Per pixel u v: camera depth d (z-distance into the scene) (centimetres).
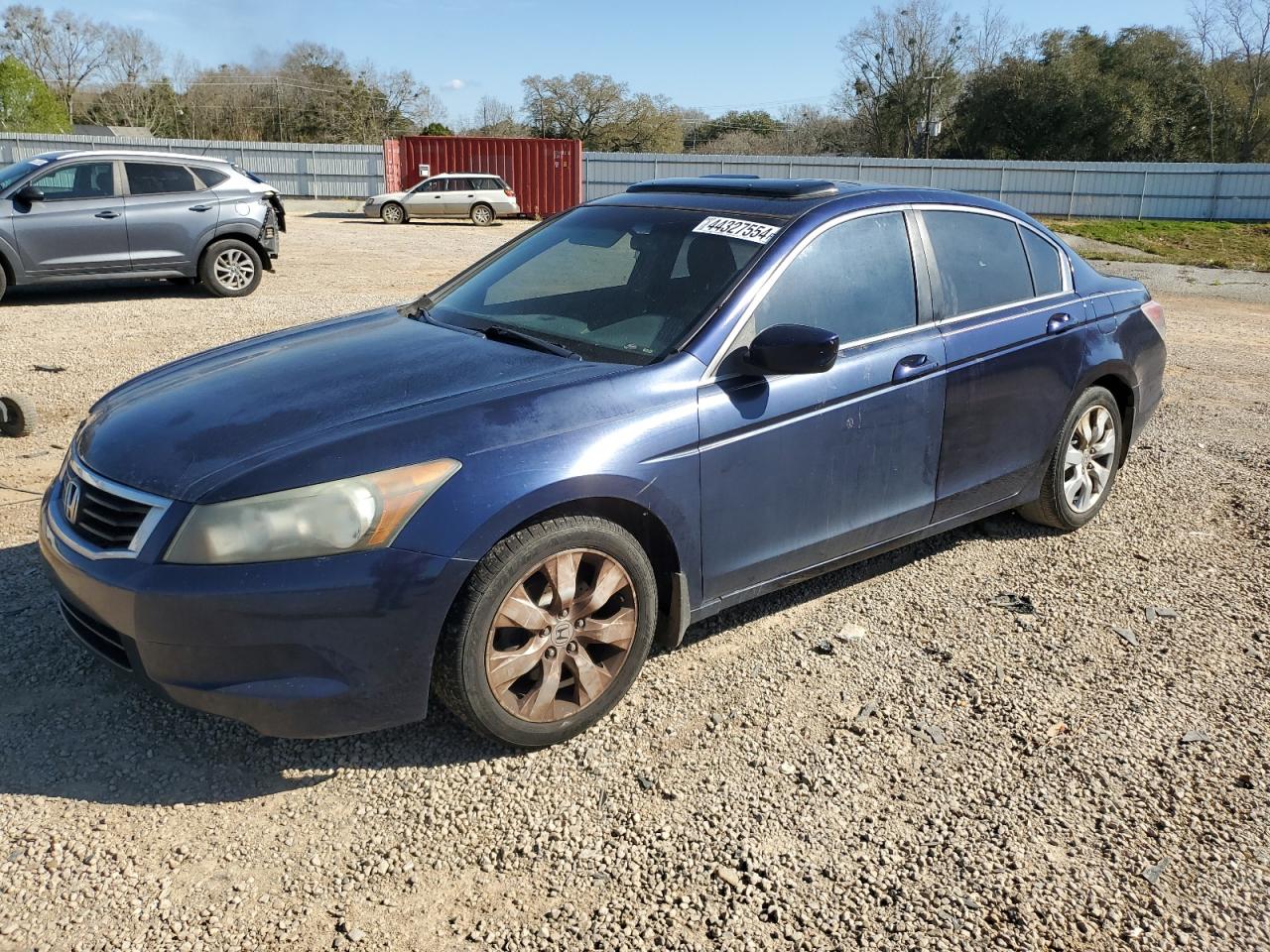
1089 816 280
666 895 248
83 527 286
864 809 282
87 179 1082
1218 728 324
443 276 1465
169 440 290
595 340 342
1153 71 5194
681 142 6625
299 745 304
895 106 5916
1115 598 416
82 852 256
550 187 3247
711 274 351
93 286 1245
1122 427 502
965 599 413
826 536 364
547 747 306
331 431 280
